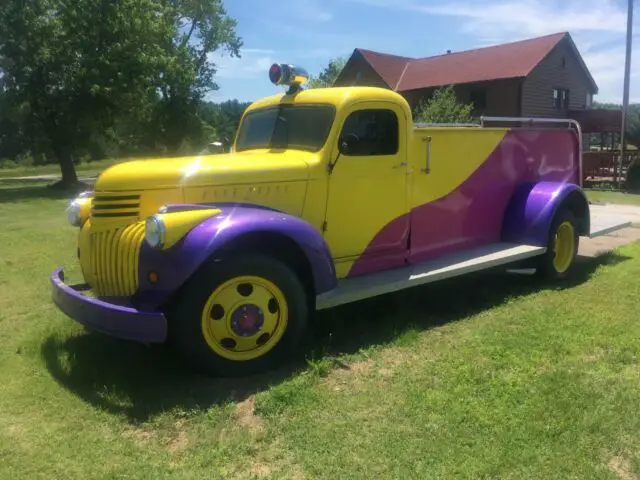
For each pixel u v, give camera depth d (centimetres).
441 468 296
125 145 4300
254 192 438
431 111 2336
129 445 322
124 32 2350
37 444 323
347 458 306
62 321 519
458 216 587
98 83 2264
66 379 403
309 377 400
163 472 298
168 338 395
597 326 489
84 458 311
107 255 412
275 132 520
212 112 3847
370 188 499
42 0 2283
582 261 744
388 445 317
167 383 396
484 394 372
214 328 393
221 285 387
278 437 329
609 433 324
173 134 3431
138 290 391
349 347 456
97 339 477
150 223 372
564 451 308
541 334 473
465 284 635
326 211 475
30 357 442
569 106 3167
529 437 321
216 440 326
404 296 585
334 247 486
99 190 422
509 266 645
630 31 1931
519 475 289
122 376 406
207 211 393
